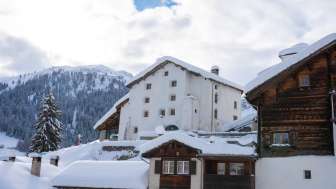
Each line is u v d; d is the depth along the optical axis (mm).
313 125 27250
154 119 56500
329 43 27094
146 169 31562
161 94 56875
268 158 28188
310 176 26531
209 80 55906
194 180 28812
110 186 30328
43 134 64125
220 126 57281
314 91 27734
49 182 32406
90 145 51594
